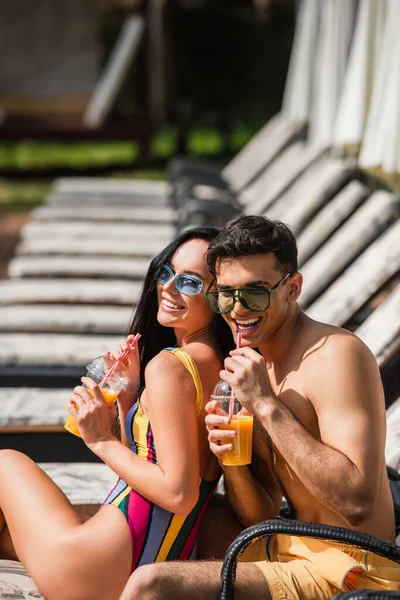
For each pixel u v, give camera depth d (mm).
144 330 3883
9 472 3689
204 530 3777
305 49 12828
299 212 9195
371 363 3191
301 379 3221
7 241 13461
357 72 8523
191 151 26094
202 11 28109
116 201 13266
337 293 6520
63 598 3410
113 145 29875
